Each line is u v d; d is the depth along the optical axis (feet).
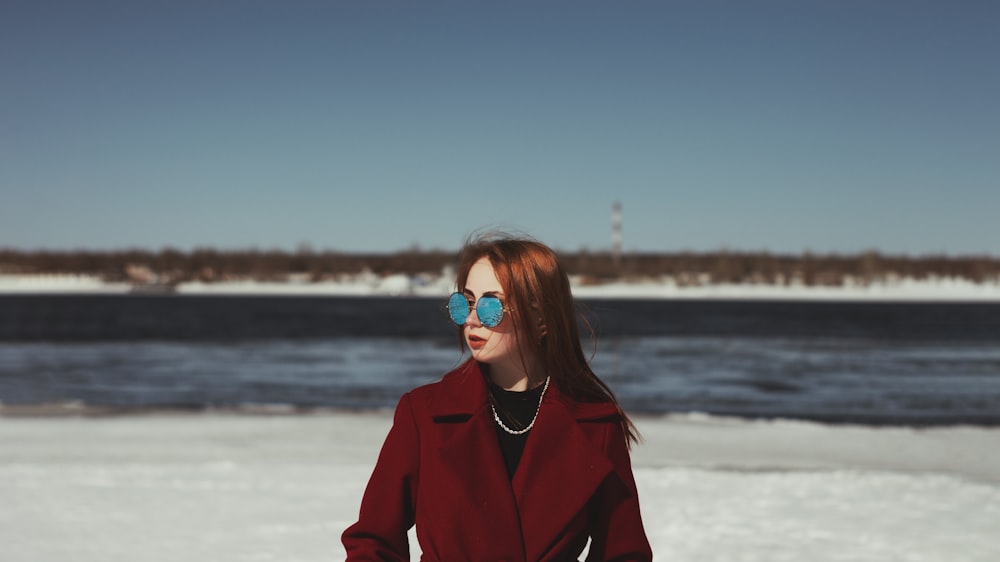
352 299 506.89
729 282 609.01
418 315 264.52
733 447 30.53
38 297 492.13
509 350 6.15
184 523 18.69
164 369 73.46
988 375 73.92
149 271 650.43
